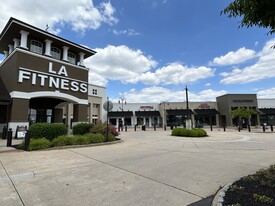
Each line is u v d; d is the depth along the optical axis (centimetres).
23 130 1622
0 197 436
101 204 402
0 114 1809
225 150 1116
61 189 485
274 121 4612
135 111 4934
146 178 575
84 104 2272
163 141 1583
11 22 1728
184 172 639
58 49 2209
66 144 1198
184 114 4703
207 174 615
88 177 583
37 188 492
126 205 397
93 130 1570
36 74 1836
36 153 981
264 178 514
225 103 4569
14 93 1662
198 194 454
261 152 1054
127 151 1059
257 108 4491
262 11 385
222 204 368
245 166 722
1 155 923
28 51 1792
